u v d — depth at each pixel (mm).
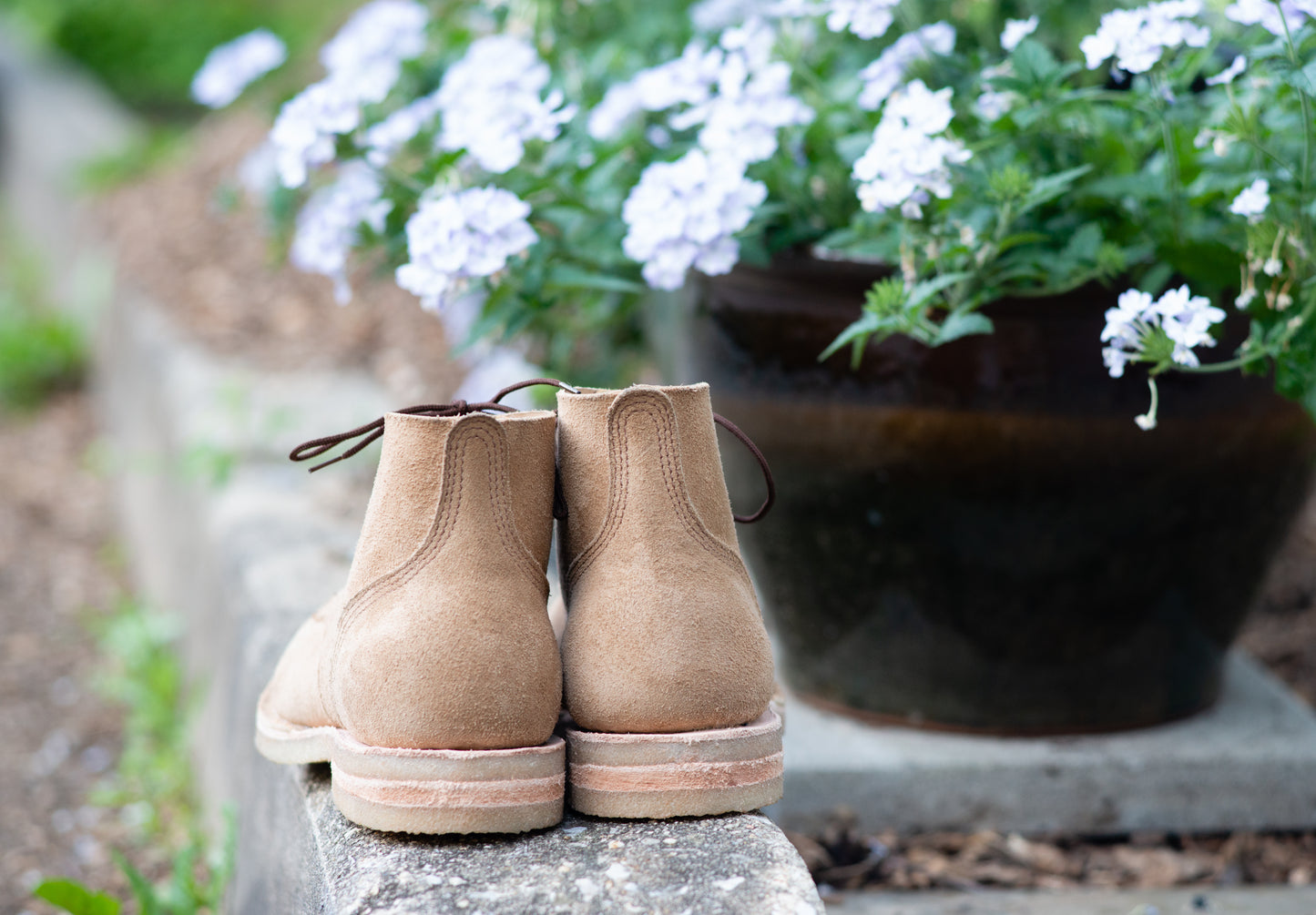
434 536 1185
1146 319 1269
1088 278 1341
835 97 1463
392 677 1173
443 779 1171
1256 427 1381
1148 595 1408
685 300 1470
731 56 1400
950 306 1339
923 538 1398
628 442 1195
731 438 1447
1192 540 1398
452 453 1181
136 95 6828
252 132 3938
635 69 1586
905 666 1439
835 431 1394
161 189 4012
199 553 1838
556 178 1470
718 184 1355
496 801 1173
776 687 1262
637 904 1145
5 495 3010
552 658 1189
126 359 3035
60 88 6219
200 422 2074
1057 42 1569
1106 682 1434
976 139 1396
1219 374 1365
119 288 3262
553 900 1146
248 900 1359
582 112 1513
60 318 3930
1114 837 1435
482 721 1172
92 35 7176
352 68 1551
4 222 5945
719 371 1440
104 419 3373
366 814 1180
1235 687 1524
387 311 2703
